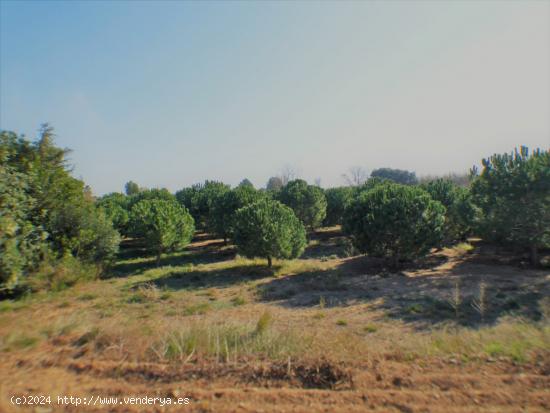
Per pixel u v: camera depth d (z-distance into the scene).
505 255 17.97
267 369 4.14
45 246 12.86
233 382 3.91
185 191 33.25
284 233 16.48
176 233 19.94
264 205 17.28
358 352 4.75
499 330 6.01
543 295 10.84
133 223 20.00
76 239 15.31
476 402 3.46
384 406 3.42
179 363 4.37
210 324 6.84
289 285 13.74
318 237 29.03
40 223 14.50
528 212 14.45
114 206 27.36
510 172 15.02
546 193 14.02
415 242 15.55
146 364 4.31
